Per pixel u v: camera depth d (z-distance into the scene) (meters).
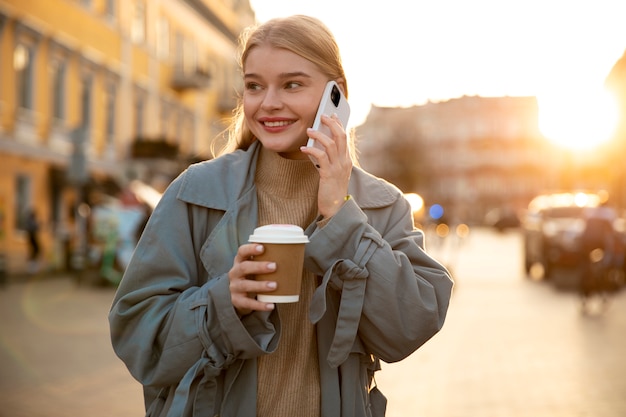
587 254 13.84
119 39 33.47
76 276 22.17
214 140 2.58
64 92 28.36
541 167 113.31
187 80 40.69
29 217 23.16
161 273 2.05
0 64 24.05
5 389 7.48
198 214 2.12
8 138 24.45
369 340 2.10
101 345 10.16
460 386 7.70
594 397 7.16
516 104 115.25
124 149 33.97
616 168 48.09
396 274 2.04
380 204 2.23
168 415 1.95
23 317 12.99
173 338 1.97
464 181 116.62
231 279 1.90
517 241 55.25
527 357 9.26
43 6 26.62
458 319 12.91
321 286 1.99
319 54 2.13
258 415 2.10
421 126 121.00
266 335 1.97
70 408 6.77
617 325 12.06
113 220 19.12
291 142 2.13
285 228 1.89
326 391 2.11
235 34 53.22
